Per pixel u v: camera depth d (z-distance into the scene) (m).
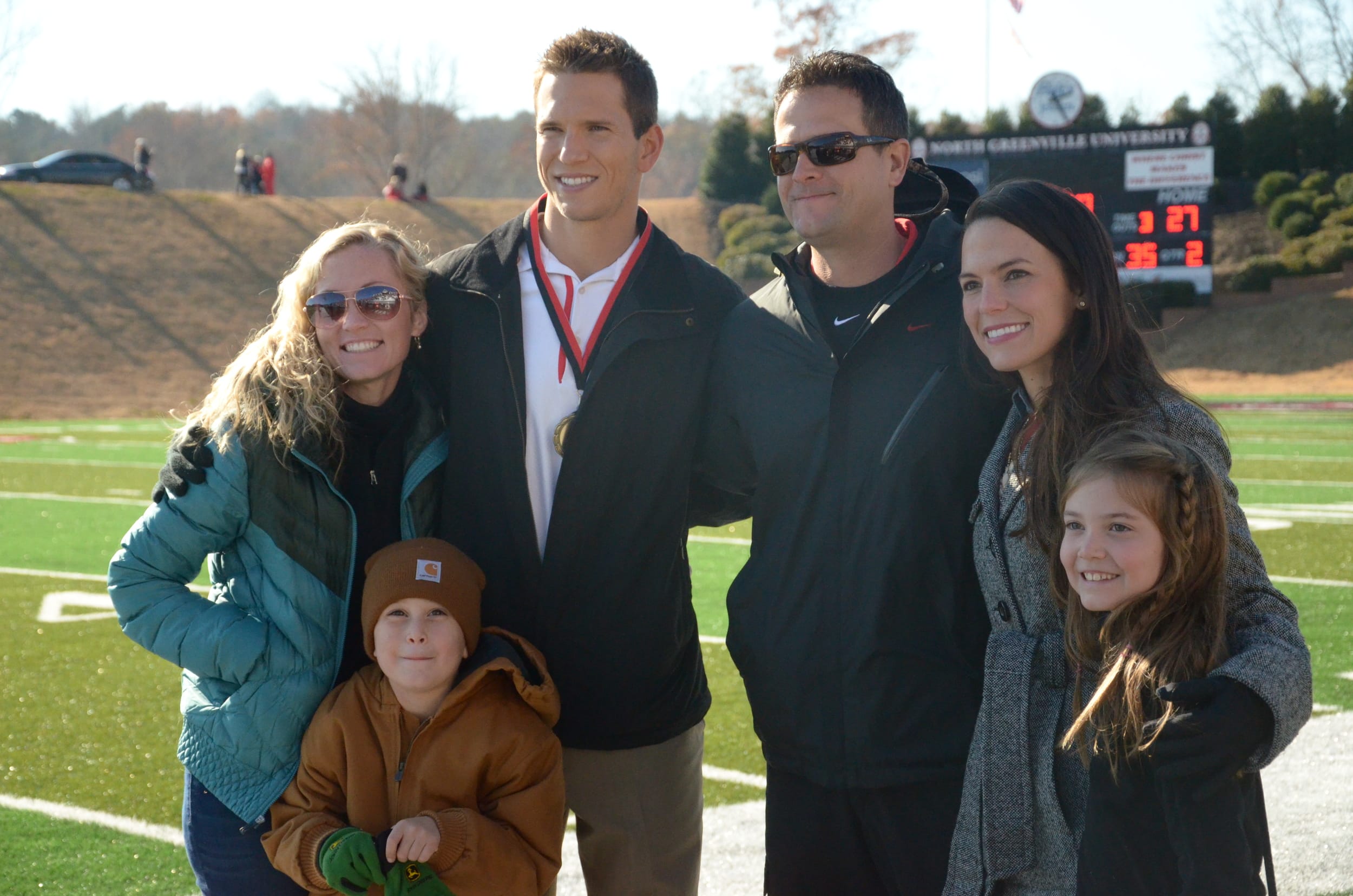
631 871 2.88
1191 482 1.96
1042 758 2.18
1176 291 25.69
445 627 2.45
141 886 3.57
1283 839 3.76
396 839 2.30
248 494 2.52
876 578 2.46
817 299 2.73
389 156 64.62
